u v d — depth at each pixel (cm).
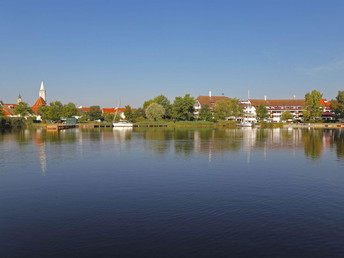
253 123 15112
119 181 2438
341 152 4341
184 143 5681
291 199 1919
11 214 1647
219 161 3475
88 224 1484
